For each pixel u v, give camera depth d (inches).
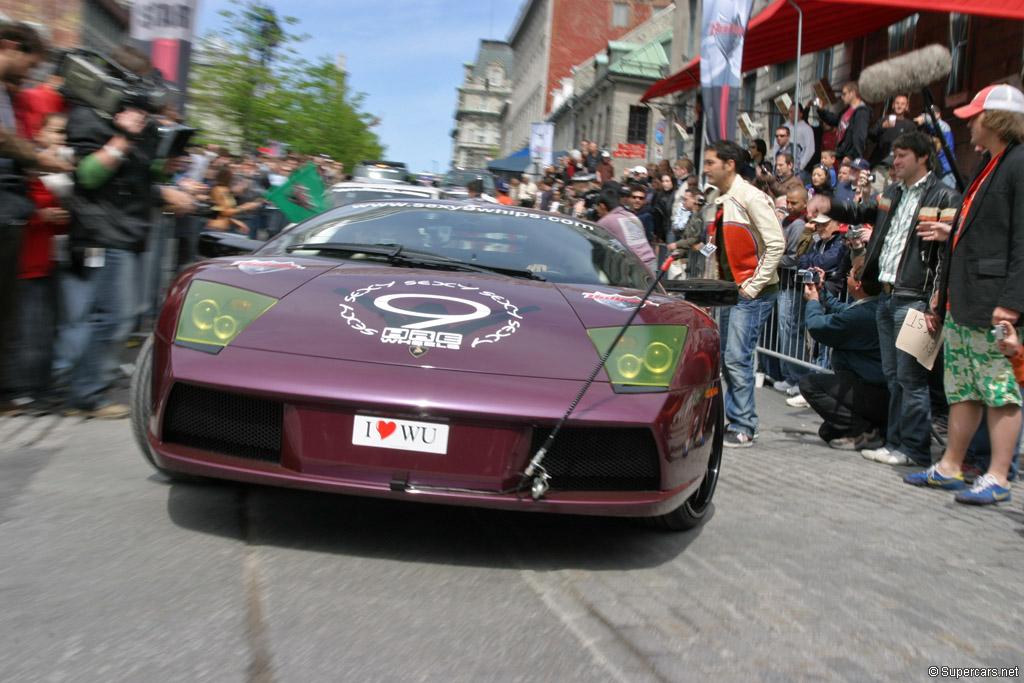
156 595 85.7
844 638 87.9
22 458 135.2
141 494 119.3
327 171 616.1
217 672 71.0
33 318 174.1
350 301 108.0
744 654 82.2
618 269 139.3
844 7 404.2
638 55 1502.2
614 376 102.2
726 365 196.2
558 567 103.3
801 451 192.1
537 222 149.3
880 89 338.3
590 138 1713.8
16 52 163.3
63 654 72.3
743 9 342.3
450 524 116.3
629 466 102.0
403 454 95.9
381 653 76.6
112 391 196.9
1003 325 139.6
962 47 386.9
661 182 459.5
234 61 730.2
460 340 102.6
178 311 106.0
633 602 93.5
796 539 122.0
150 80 192.7
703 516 122.6
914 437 179.5
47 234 169.6
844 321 195.3
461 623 84.5
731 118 346.0
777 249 187.8
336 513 116.7
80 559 94.1
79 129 159.9
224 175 314.8
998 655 86.4
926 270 171.9
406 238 137.6
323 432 96.3
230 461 99.0
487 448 96.3
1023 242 140.1
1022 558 120.1
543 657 78.2
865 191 285.9
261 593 88.2
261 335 101.6
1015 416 149.8
